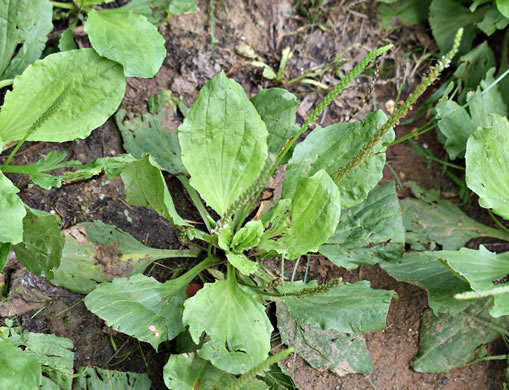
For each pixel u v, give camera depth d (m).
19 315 0.85
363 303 0.87
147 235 0.91
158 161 0.92
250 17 1.01
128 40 0.89
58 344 0.83
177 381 0.82
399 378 0.92
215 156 0.87
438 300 0.91
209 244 0.90
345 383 0.91
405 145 1.01
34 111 0.87
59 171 0.90
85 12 0.94
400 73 1.03
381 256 0.91
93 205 0.90
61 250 0.82
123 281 0.85
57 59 0.86
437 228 0.97
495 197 0.91
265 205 0.94
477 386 0.94
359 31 1.04
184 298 0.86
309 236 0.85
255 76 0.99
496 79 1.02
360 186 0.88
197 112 0.85
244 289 0.89
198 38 0.98
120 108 0.94
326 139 0.89
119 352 0.87
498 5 0.98
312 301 0.88
